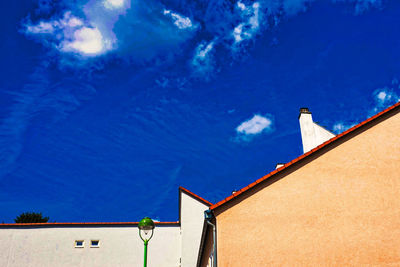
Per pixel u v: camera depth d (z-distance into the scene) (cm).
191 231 2659
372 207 1387
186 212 2723
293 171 1454
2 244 2462
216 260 1293
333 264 1290
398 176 1445
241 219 1361
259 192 1412
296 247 1315
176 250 2642
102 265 2525
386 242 1328
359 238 1334
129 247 2612
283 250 1309
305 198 1401
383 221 1363
